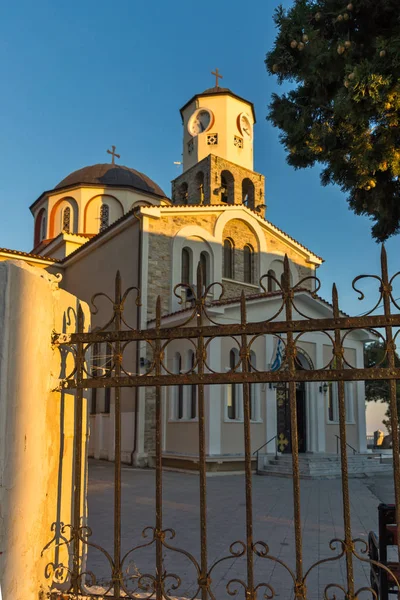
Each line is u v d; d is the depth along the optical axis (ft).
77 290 82.64
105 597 12.78
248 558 11.66
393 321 11.35
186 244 71.72
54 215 96.99
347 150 29.17
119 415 12.90
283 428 65.26
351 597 10.98
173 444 61.00
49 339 13.98
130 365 65.00
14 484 12.11
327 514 33.04
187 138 92.94
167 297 67.87
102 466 61.57
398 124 25.98
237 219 77.82
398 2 26.40
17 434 12.33
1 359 12.07
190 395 60.49
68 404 15.26
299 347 65.05
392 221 32.94
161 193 103.65
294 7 29.68
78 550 12.99
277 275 82.17
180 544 24.38
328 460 59.72
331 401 70.49
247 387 12.13
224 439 57.36
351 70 24.57
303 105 31.07
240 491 43.50
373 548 13.97
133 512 32.91
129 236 71.26
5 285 12.46
